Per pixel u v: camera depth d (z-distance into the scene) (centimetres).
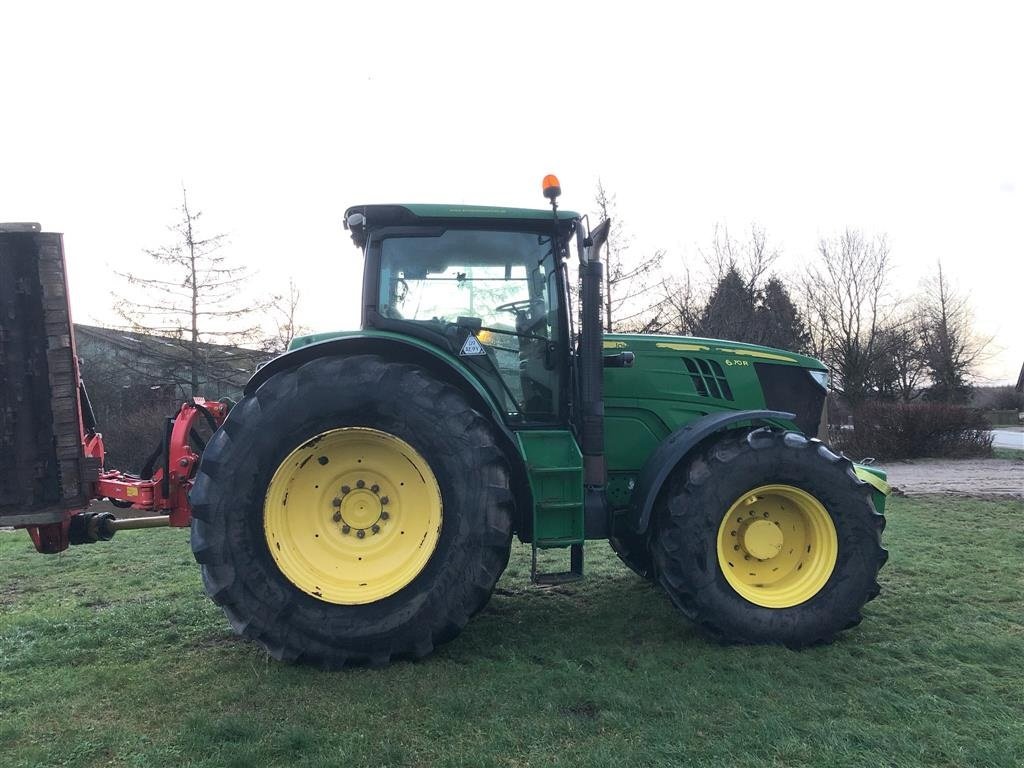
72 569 574
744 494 380
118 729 280
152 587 514
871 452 1666
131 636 398
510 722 282
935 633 391
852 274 2973
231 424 345
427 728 278
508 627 408
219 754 257
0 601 483
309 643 335
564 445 393
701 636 389
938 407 1661
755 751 259
